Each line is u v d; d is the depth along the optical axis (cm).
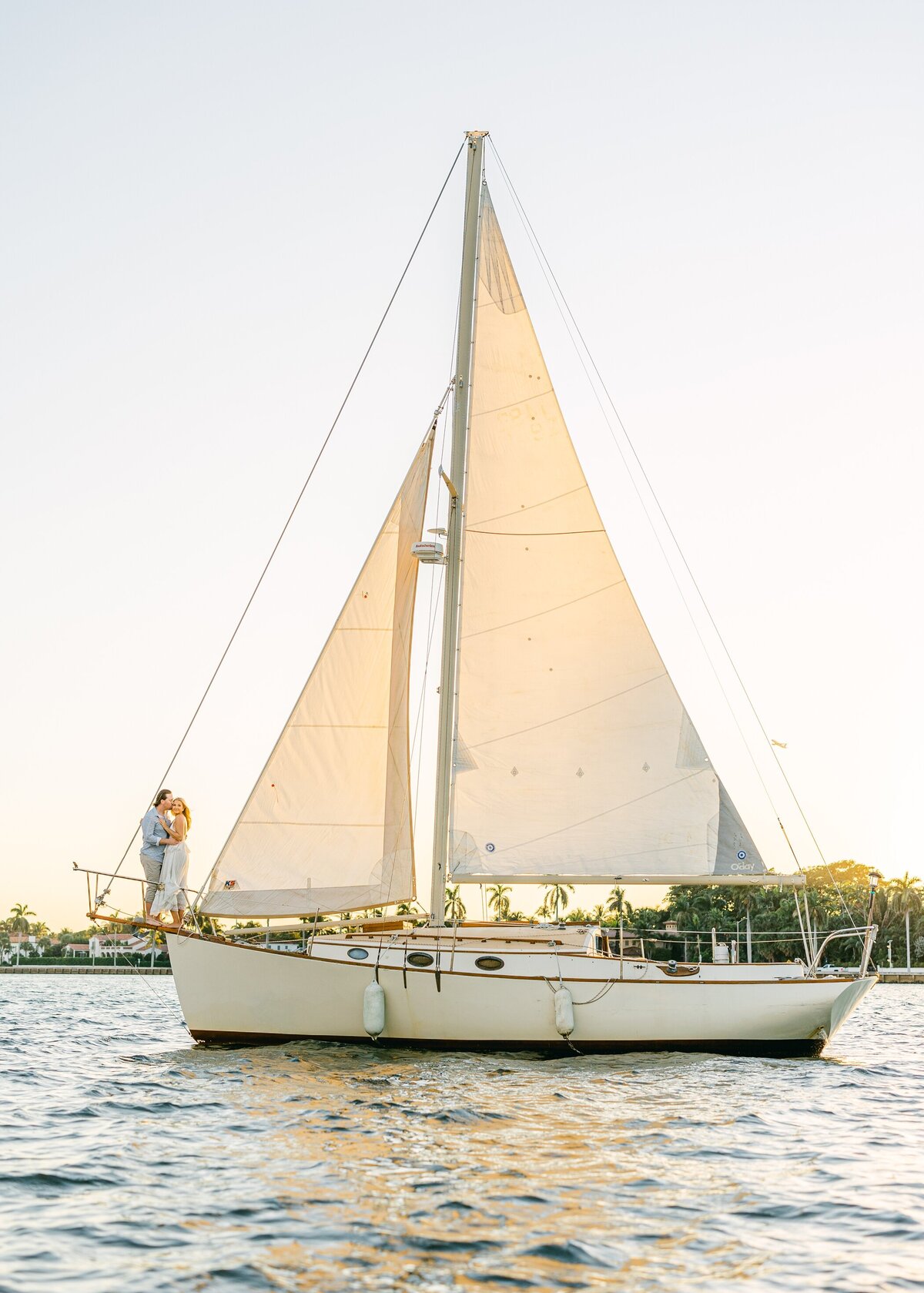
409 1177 980
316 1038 1823
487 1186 952
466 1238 805
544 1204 901
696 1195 946
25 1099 1410
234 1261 752
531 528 2208
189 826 1923
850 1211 907
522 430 2234
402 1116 1263
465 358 2175
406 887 2027
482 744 2112
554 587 2189
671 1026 1816
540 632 2172
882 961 9744
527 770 2117
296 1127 1198
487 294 2258
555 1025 1773
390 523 2103
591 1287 714
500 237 2277
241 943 1819
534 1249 783
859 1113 1409
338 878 1983
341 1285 710
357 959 1819
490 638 2156
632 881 2097
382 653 2061
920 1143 1213
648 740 2147
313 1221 844
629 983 1806
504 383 2242
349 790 2011
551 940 1894
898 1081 1717
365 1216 855
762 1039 1844
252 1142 1125
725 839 2100
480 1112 1295
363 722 2034
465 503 2192
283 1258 759
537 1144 1134
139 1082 1545
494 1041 1783
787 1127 1284
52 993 5731
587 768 2131
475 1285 712
